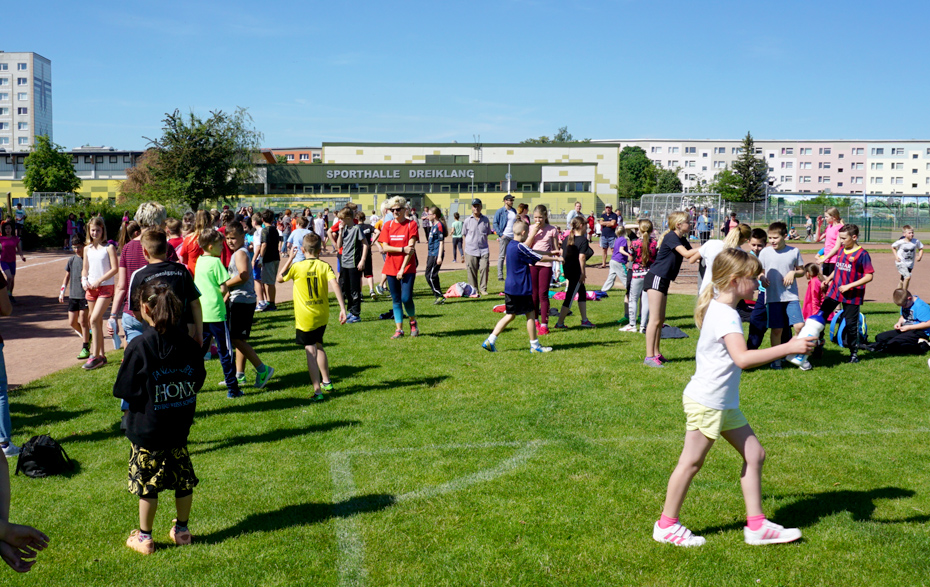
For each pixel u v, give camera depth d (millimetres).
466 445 5625
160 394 3869
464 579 3674
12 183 61438
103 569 3807
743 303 8305
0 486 2473
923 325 8609
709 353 3801
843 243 8352
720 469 5059
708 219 19875
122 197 53719
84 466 5340
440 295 13617
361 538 4125
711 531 4145
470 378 7699
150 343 3848
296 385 7523
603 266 21828
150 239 5492
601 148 70875
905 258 13656
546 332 10320
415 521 4328
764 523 3955
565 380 7562
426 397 6992
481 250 14586
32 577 3732
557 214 65562
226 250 8289
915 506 4426
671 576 3664
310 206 58469
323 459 5383
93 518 4445
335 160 70375
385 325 11156
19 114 153125
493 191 66250
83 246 9234
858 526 4164
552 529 4188
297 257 13578
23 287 18156
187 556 3943
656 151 126688
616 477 4941
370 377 7793
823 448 5469
